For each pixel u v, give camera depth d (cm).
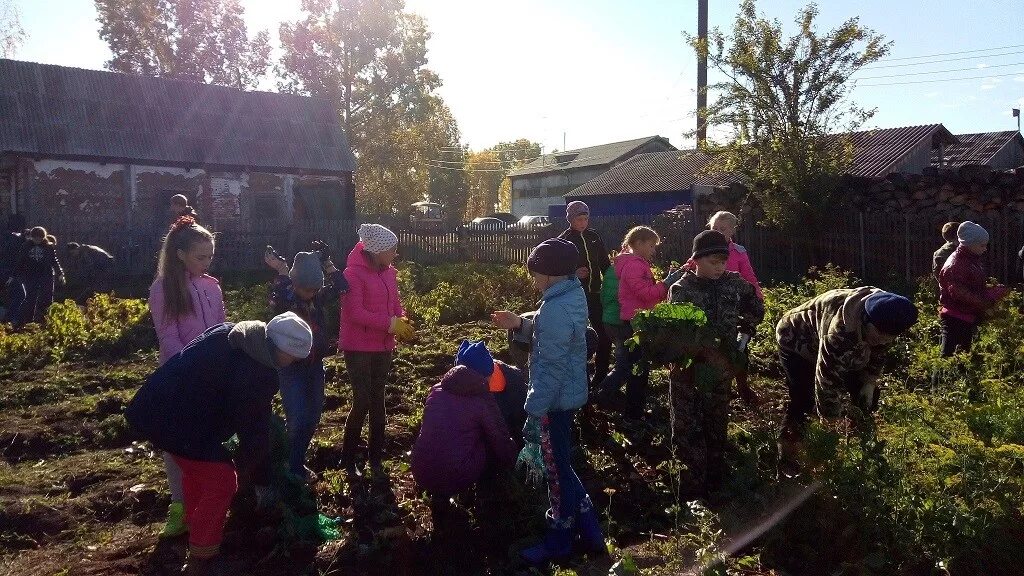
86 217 2448
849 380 537
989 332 804
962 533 392
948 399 607
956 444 442
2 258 1541
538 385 418
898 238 1623
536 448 488
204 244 478
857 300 491
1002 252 1472
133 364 990
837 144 1856
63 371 940
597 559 436
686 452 508
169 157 2783
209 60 5075
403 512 512
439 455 488
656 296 666
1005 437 471
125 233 2283
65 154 2614
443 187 7788
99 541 486
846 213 1739
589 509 440
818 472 448
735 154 1975
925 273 1573
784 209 1802
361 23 5162
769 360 874
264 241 2484
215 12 5100
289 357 396
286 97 3328
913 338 936
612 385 686
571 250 428
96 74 2977
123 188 2733
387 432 670
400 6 5322
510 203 6888
